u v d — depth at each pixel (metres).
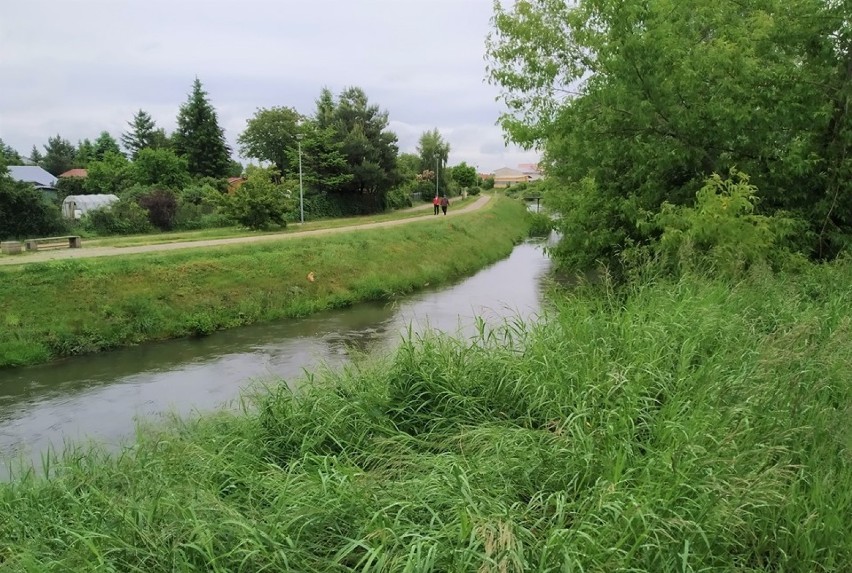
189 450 4.82
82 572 2.97
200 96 53.12
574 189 14.16
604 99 10.60
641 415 4.11
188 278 17.84
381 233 27.20
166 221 34.06
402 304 18.67
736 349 5.16
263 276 19.30
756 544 3.04
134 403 10.20
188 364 12.85
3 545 3.71
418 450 4.67
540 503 3.29
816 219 10.30
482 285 22.22
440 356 5.73
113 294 16.02
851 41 9.71
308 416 5.30
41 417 9.60
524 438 4.11
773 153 10.30
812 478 3.49
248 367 12.33
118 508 3.54
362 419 5.08
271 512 3.44
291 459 4.80
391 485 3.59
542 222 13.30
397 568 2.64
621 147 10.93
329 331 15.62
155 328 15.48
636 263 8.91
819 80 10.03
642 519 2.76
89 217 31.69
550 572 2.66
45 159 79.25
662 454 3.39
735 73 10.05
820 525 3.06
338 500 3.29
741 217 8.64
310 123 44.38
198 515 3.33
